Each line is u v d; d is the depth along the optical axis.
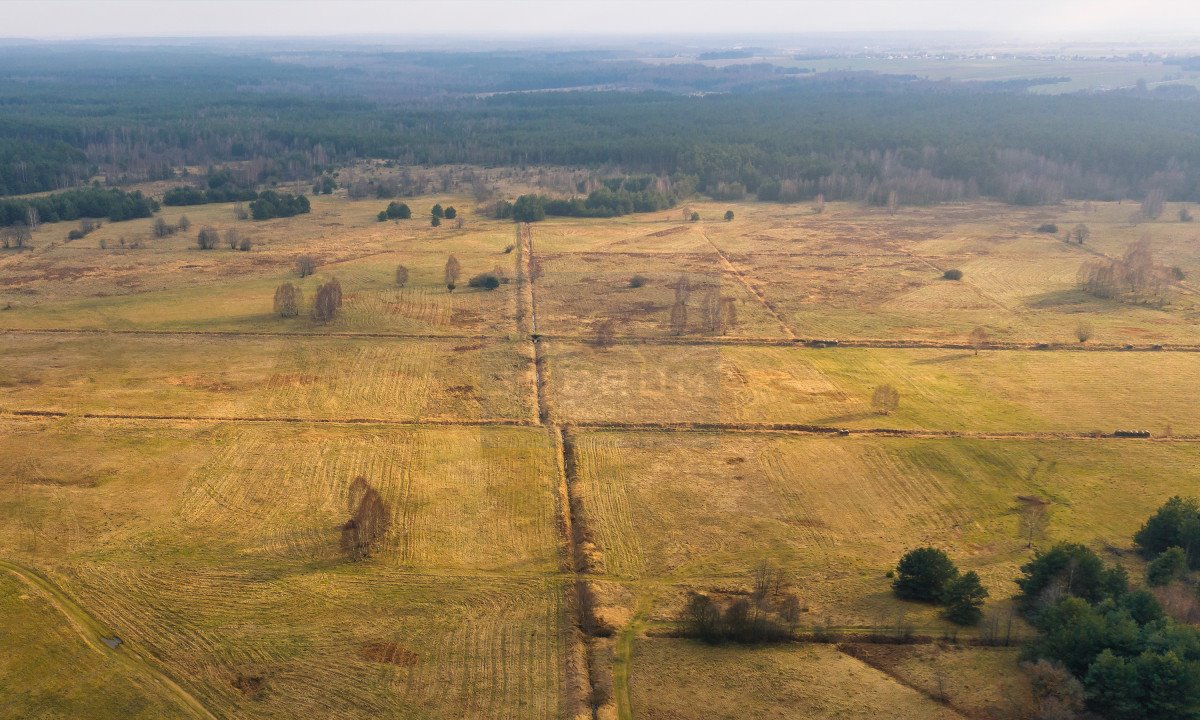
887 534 94.69
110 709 69.19
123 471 104.94
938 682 71.38
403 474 105.50
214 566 87.19
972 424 121.44
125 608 80.69
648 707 69.19
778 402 127.88
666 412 123.88
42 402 123.75
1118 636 69.56
